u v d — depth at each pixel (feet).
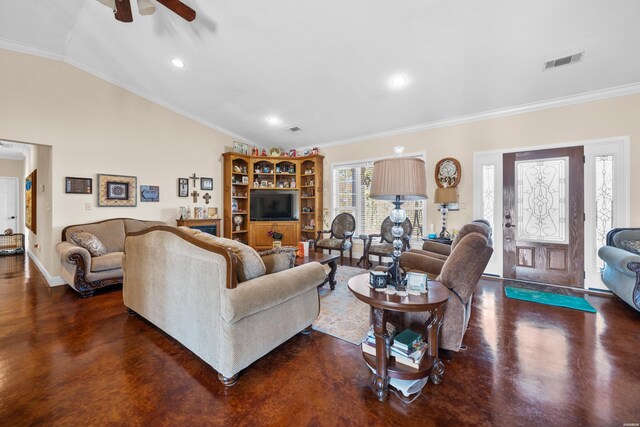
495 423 4.44
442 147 14.30
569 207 11.48
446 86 11.27
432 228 14.62
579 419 4.51
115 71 12.80
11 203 22.12
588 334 7.44
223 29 9.40
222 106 15.23
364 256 14.90
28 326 8.02
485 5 7.40
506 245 12.78
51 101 11.70
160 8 8.92
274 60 10.77
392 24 8.37
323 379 5.63
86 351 6.65
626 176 10.41
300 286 6.61
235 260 5.25
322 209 18.63
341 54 10.00
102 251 11.48
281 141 19.52
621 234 9.97
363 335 7.50
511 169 12.63
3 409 4.76
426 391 5.24
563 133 11.52
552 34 8.19
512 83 10.71
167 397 5.09
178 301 6.44
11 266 15.52
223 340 5.31
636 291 8.27
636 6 7.11
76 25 10.19
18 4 9.18
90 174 12.80
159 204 15.16
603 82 10.23
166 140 15.42
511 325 8.02
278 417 4.62
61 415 4.63
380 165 5.83
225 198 17.92
